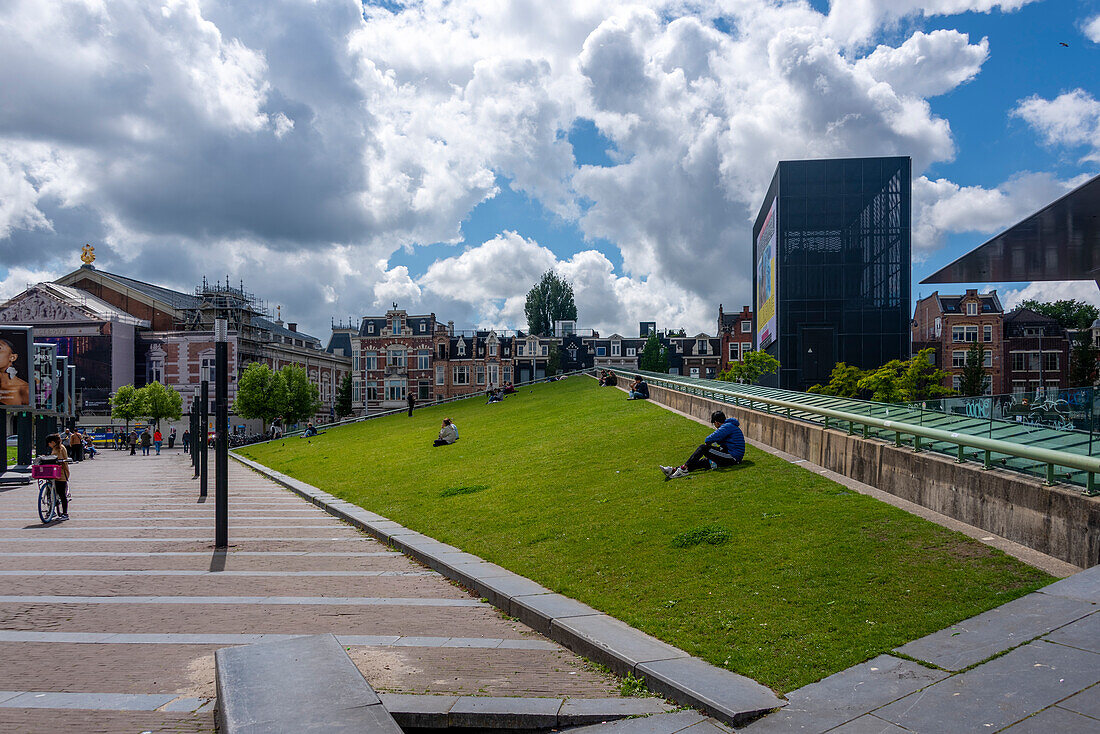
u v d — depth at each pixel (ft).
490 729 17.03
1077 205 76.64
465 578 31.09
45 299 252.01
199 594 29.94
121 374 254.27
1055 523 23.76
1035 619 18.51
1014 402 32.01
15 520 53.47
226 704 14.34
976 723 14.26
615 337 326.85
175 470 112.88
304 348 316.19
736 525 32.19
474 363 305.53
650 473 48.08
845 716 15.31
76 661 21.40
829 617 20.93
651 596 25.25
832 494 35.27
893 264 189.88
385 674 19.97
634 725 16.28
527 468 60.75
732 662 18.78
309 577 33.19
